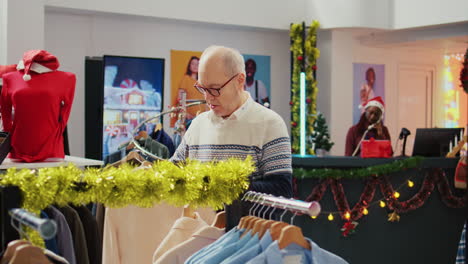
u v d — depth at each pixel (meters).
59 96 3.84
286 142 2.70
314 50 8.66
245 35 9.06
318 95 9.54
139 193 2.04
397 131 10.47
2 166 3.46
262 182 2.47
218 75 2.63
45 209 2.05
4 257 1.69
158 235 2.73
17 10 6.56
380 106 7.07
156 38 8.22
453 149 5.67
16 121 3.75
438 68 11.19
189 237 2.45
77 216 2.15
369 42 9.64
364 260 5.48
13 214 1.65
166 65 8.32
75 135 7.69
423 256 5.61
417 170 5.53
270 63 9.32
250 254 1.93
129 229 2.71
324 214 5.38
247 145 2.71
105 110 7.15
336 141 9.43
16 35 6.57
